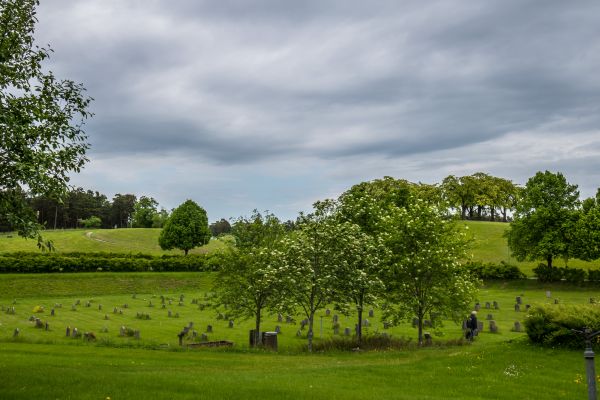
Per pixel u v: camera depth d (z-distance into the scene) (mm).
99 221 187875
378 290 33156
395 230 34656
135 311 55531
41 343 29562
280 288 32094
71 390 14773
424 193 121562
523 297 62969
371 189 116562
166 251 124062
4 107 16031
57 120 17547
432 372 20453
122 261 77562
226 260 35906
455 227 36531
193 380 17094
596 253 66750
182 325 46719
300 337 40562
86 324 46594
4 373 16891
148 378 16938
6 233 141875
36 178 15367
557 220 69562
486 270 74000
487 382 18578
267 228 38469
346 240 30562
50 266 72000
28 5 18000
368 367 21688
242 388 15945
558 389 17594
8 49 17234
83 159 17594
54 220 192375
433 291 33438
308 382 17828
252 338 34719
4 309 53719
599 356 22078
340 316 51344
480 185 130625
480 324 42094
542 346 23734
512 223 73938
